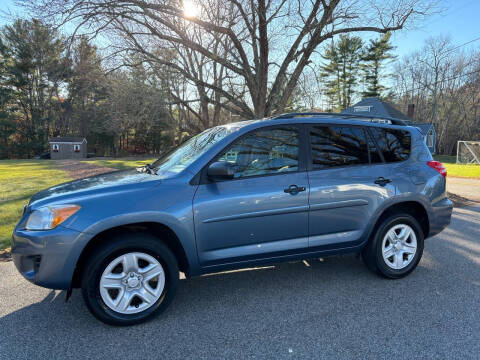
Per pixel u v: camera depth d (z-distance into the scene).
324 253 3.39
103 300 2.65
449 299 3.17
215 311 2.97
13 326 2.72
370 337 2.53
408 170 3.70
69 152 49.16
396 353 2.32
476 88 44.09
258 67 9.07
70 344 2.46
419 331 2.60
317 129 3.42
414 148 3.84
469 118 46.47
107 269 2.65
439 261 4.25
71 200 2.68
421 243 3.73
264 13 7.68
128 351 2.38
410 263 3.70
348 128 3.56
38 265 2.57
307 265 4.11
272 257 3.19
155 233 2.95
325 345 2.43
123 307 2.71
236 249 3.05
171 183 2.89
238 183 3.03
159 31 8.59
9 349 2.39
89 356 2.32
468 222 6.39
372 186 3.47
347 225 3.41
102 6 7.16
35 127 50.19
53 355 2.33
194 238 2.88
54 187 3.32
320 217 3.29
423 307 3.00
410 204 3.78
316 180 3.28
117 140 48.56
